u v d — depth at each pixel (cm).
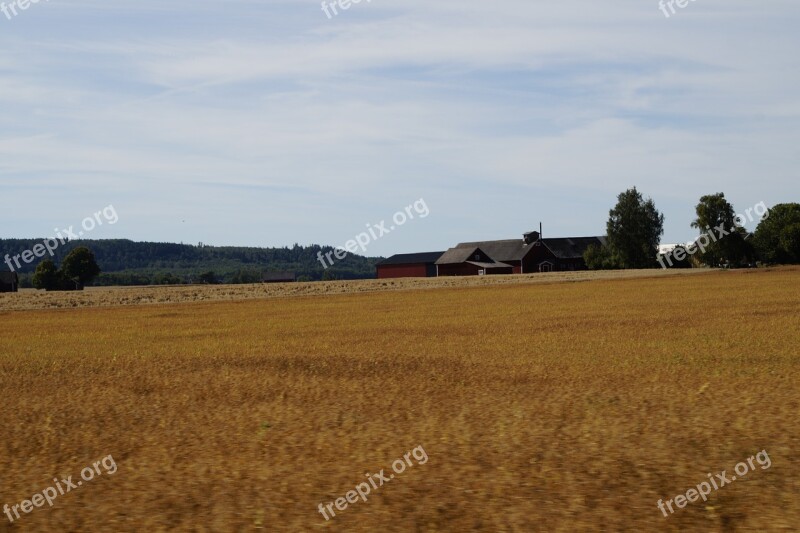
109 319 5512
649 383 2134
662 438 1480
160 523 1130
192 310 6275
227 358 3041
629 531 1048
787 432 1489
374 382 2348
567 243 16675
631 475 1264
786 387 1983
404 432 1630
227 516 1146
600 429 1577
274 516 1141
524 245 16038
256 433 1672
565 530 1055
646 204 15088
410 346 3278
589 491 1194
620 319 4181
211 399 2138
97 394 2280
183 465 1423
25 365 2977
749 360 2502
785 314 4075
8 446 1623
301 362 2864
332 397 2106
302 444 1554
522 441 1502
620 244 14950
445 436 1571
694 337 3195
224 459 1455
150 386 2408
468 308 5506
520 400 1961
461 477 1284
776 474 1247
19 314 6291
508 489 1215
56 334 4391
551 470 1301
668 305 5041
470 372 2486
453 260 15738
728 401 1809
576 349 2966
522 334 3609
